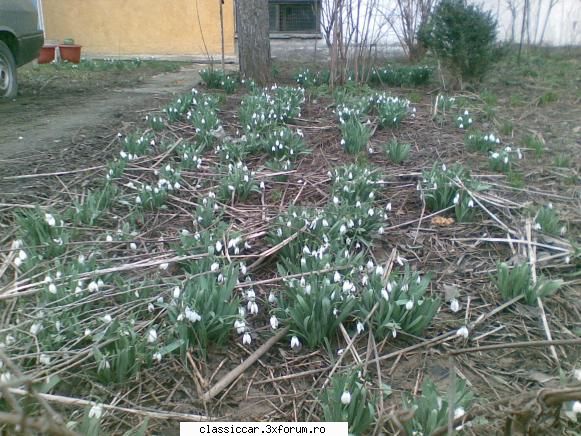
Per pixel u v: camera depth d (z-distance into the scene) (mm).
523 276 3145
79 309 2859
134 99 8047
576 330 2957
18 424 1497
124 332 2604
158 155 5238
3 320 2842
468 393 2256
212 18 13922
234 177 4359
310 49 12969
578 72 9578
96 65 12148
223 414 2432
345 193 4109
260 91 7676
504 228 3902
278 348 2822
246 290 3195
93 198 4008
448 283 3367
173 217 4117
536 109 7223
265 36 9031
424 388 2291
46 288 2885
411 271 3477
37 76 10672
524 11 10734
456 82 8484
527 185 4707
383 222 3922
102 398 2434
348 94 7434
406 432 2141
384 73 8812
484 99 7598
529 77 9227
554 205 4344
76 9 14266
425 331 2939
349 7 8430
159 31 14188
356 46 8328
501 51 8422
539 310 3104
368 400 2332
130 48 14406
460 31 8047
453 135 6070
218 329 2746
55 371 2506
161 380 2590
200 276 2984
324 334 2770
